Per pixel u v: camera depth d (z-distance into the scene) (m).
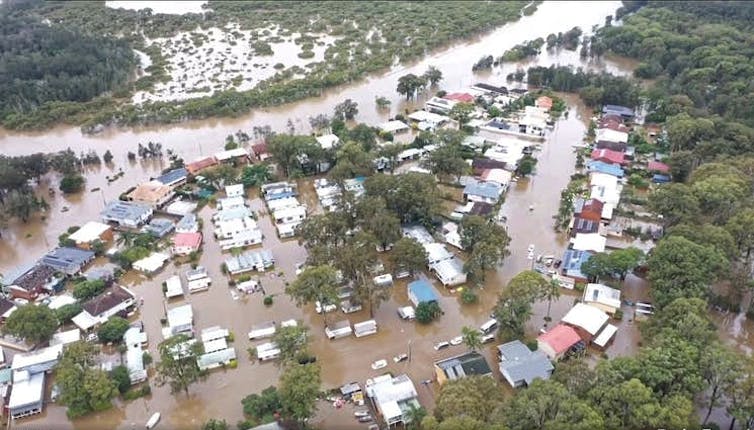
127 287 135.88
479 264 130.50
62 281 135.88
